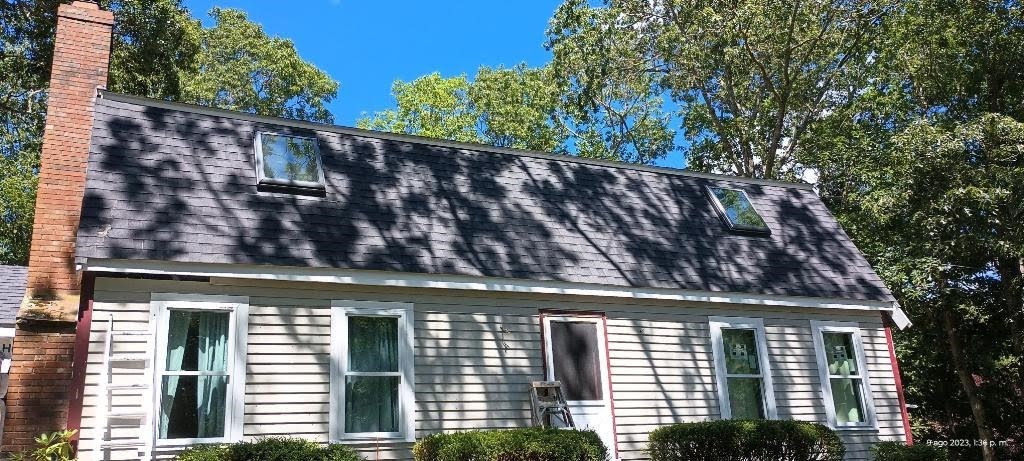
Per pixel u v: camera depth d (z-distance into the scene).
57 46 10.96
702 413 11.27
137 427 8.20
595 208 12.47
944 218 16.86
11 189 24.64
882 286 13.37
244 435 8.61
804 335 12.48
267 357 8.98
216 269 8.80
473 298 10.41
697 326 11.75
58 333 9.30
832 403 12.20
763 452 9.78
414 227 10.53
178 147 10.00
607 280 11.08
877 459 11.18
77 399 8.02
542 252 11.09
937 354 19.92
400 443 9.33
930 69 20.06
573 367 10.77
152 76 20.92
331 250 9.59
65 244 9.78
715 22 20.50
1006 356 19.00
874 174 19.06
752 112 24.95
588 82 20.83
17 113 21.62
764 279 12.38
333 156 11.08
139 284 8.63
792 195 15.01
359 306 9.65
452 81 37.03
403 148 11.90
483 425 9.88
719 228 13.23
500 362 10.27
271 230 9.48
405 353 9.73
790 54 22.30
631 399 10.88
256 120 11.09
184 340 8.75
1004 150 16.92
